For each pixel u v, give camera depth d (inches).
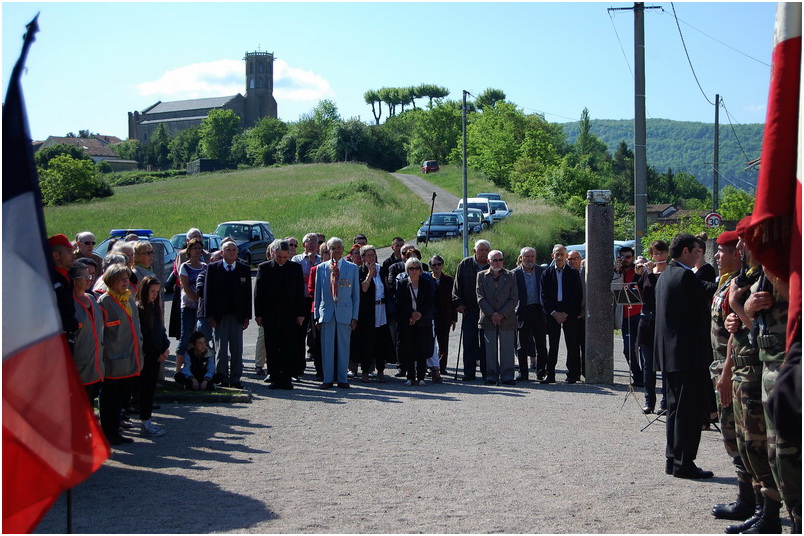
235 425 376.2
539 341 526.0
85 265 310.5
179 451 325.4
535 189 2751.0
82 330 308.5
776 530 223.1
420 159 5113.2
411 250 553.9
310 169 3944.4
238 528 227.0
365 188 2591.0
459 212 1638.8
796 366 165.0
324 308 486.3
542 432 364.5
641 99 797.9
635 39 799.7
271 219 2076.8
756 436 222.7
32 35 164.2
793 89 159.2
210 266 466.6
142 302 355.3
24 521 160.9
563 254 518.6
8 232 163.6
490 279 513.7
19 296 163.0
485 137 3631.9
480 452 324.2
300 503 252.5
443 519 235.9
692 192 5866.1
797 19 158.2
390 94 7445.9
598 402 445.4
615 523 233.9
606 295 514.3
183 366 470.9
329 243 489.1
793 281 158.6
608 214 514.3
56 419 163.2
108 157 6998.0
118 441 337.7
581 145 5531.5
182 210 2349.9
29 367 162.6
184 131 7027.6
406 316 502.0
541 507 249.0
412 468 297.9
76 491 267.0
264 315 475.8
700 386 284.2
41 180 3031.5
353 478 283.6
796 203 156.9
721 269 269.6
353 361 513.0
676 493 267.1
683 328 284.4
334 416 398.0
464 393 473.4
